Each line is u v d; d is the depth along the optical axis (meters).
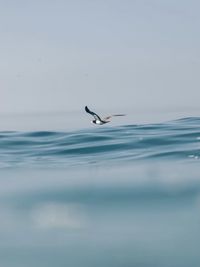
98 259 15.16
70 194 22.80
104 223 18.86
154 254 15.43
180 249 15.75
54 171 27.72
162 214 19.62
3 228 18.81
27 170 28.05
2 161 29.95
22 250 16.39
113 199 22.00
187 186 23.53
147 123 41.72
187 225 18.11
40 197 22.59
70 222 18.97
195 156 28.62
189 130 35.81
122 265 14.62
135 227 18.12
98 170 27.38
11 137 37.06
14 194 23.28
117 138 34.19
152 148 30.78
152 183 24.25
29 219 19.47
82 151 31.25
